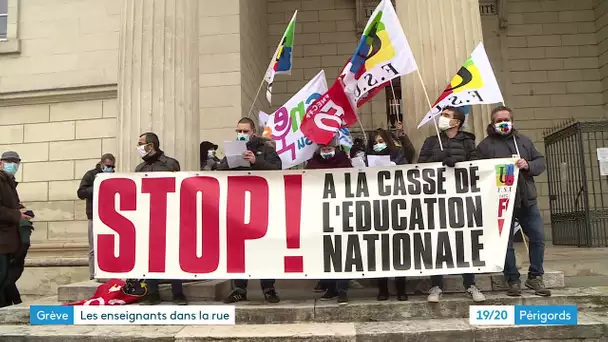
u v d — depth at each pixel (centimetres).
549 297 455
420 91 565
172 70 585
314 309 449
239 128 500
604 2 1139
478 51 502
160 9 591
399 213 466
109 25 928
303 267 468
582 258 688
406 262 459
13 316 474
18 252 602
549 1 1189
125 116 582
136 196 489
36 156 919
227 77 862
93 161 902
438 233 459
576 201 947
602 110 1155
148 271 479
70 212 897
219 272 473
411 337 404
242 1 897
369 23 483
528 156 477
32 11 950
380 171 473
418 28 577
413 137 568
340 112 485
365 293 514
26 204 909
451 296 474
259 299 495
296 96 534
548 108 1163
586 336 407
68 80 922
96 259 483
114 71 912
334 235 470
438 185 465
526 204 465
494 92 488
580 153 916
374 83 483
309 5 1191
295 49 1182
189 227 482
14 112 935
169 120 576
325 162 498
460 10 566
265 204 480
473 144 475
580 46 1177
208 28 874
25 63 938
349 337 399
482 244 453
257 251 473
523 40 1182
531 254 469
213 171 489
